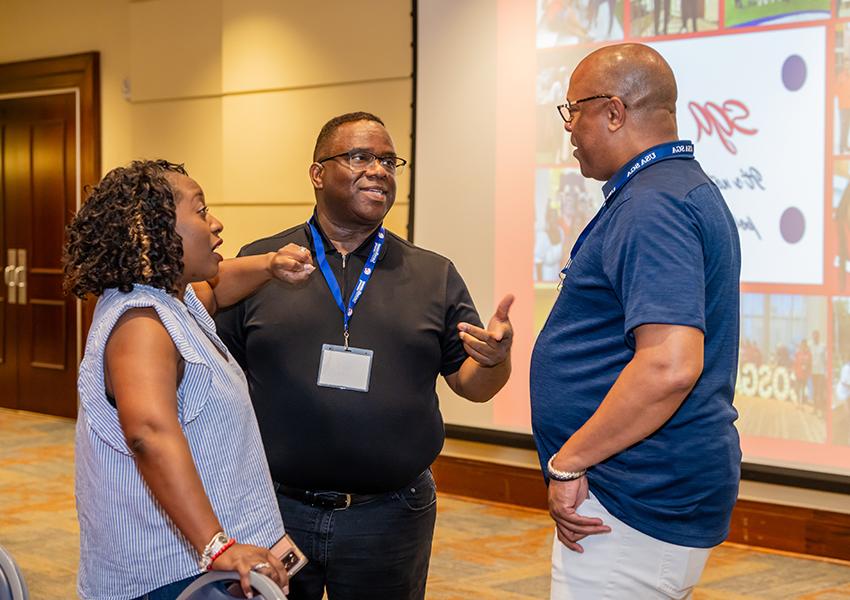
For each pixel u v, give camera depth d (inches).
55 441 275.9
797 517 181.3
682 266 71.9
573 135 82.3
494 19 211.6
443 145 219.5
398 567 93.0
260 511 71.4
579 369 79.6
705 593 159.9
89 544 70.1
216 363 69.5
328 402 90.4
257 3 251.4
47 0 304.0
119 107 289.6
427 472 96.2
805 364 178.9
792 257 179.6
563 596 80.0
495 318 88.1
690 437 75.5
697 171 77.6
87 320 299.9
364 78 232.8
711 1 185.6
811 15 175.8
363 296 93.7
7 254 318.0
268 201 252.2
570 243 203.3
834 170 174.9
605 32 198.1
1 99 315.3
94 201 68.2
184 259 71.5
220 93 261.3
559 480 77.6
